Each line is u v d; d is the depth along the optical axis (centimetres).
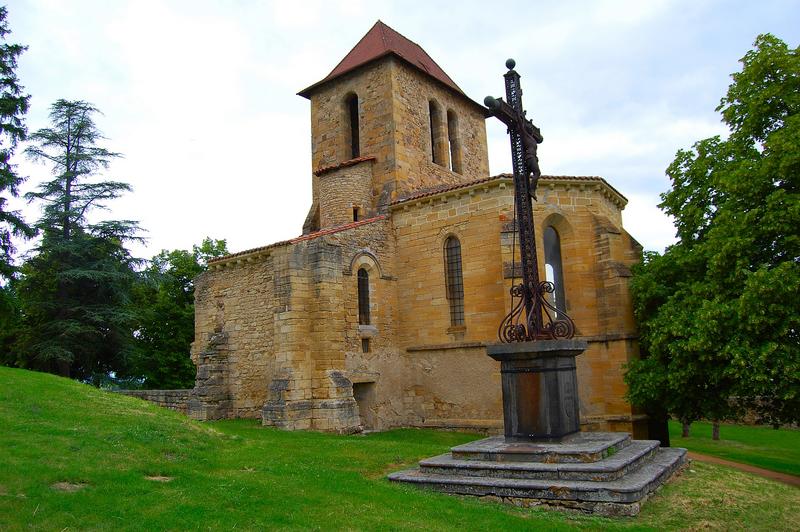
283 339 1991
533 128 1330
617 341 2050
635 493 916
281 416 1900
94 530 655
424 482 1065
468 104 3322
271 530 715
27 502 704
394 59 2792
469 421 2161
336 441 1543
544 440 1127
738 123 1898
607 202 2331
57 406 1230
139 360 3772
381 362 2270
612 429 2003
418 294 2362
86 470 853
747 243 1586
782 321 1502
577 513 919
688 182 1994
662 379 1772
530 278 1242
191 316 4009
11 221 2633
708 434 3403
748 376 1523
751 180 1653
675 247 1980
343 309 2119
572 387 1183
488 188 2205
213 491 838
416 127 2872
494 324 2142
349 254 2211
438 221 2336
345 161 2828
